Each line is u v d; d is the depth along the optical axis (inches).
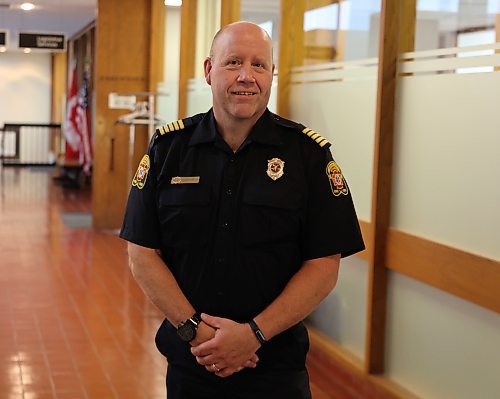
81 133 592.1
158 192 87.4
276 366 87.7
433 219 145.9
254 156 85.9
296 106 213.6
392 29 158.7
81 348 199.8
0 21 623.2
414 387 153.1
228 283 85.3
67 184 605.3
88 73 621.3
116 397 167.5
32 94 863.1
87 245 350.0
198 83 314.2
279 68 216.5
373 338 163.8
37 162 849.5
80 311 235.8
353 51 180.5
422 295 150.3
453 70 140.6
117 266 304.3
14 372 180.9
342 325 186.1
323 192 85.9
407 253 152.8
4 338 206.5
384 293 163.2
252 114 83.6
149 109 388.2
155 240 87.6
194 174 86.2
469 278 132.6
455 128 139.6
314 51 203.6
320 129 198.1
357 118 177.3
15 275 282.8
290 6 216.1
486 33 131.6
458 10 139.5
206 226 85.5
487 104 130.5
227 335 81.5
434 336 146.2
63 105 787.4
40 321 223.8
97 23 391.2
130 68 393.4
